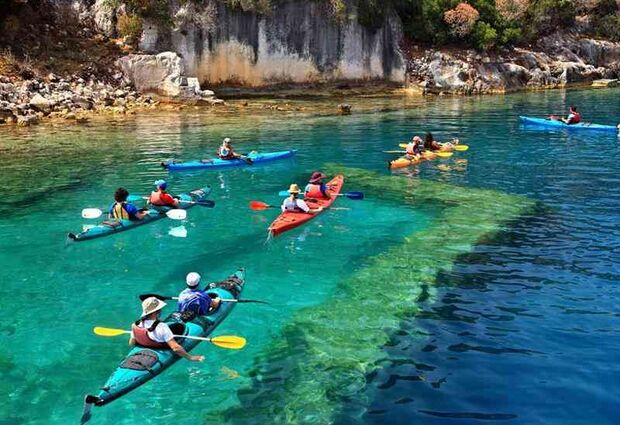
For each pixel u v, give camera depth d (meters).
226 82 40.94
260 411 7.02
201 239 13.15
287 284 10.73
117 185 17.50
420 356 8.18
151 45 37.47
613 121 31.56
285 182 18.27
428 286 10.55
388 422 6.77
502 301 9.85
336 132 27.53
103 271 11.35
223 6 39.69
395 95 45.22
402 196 16.64
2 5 34.09
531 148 23.64
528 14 55.81
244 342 7.93
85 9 38.00
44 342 8.69
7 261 11.77
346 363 8.05
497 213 14.88
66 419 6.91
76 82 33.41
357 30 45.44
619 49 61.88
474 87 48.06
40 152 21.97
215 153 22.08
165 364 7.86
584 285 10.40
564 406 7.02
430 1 49.12
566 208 15.14
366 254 12.20
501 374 7.70
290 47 42.97
